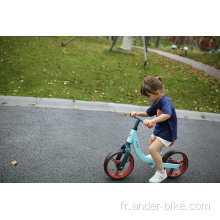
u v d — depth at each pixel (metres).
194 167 3.24
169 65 9.29
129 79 6.90
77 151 3.25
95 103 4.99
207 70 9.55
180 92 6.55
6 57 7.03
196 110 5.51
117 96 5.63
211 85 7.39
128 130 4.11
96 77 6.57
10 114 4.08
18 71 6.10
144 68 8.23
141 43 22.86
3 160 2.84
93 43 12.20
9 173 2.64
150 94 2.38
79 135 3.70
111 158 2.60
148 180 2.85
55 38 11.10
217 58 12.21
